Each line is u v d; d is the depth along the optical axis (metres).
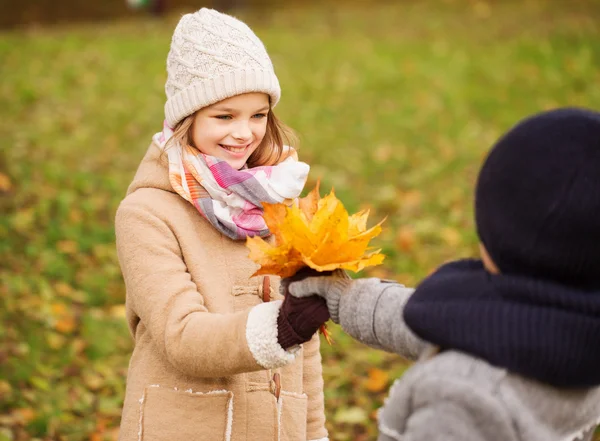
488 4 13.84
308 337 1.80
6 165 6.25
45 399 3.76
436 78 9.33
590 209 1.37
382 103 8.60
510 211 1.42
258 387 2.08
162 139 2.12
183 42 2.09
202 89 2.04
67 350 4.20
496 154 1.46
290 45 10.88
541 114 1.47
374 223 5.89
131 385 2.06
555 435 1.46
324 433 2.29
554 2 13.59
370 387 4.03
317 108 8.34
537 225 1.39
